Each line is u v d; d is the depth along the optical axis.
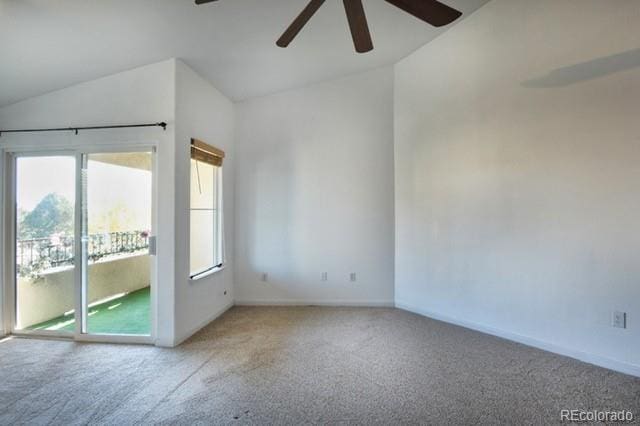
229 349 3.07
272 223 4.58
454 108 3.68
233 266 4.57
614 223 2.60
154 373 2.60
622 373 2.55
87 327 3.33
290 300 4.57
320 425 1.96
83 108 3.29
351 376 2.54
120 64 3.11
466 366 2.70
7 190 3.44
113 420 2.01
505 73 3.22
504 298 3.28
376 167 4.46
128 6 2.39
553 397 2.24
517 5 3.12
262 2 2.65
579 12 2.74
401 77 4.30
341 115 4.51
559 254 2.89
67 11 2.34
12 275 3.47
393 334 3.43
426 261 4.02
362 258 4.50
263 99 4.59
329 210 4.52
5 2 2.19
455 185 3.69
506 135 3.23
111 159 3.30
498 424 1.97
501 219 3.29
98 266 3.31
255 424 1.97
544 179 2.97
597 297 2.68
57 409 2.12
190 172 3.45
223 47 3.21
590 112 2.70
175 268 3.17
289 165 4.56
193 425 1.96
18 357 2.91
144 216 3.22
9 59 2.76
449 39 3.70
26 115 3.36
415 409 2.12
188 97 3.42
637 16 2.48
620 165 2.57
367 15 3.28
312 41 3.45
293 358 2.87
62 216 3.40
